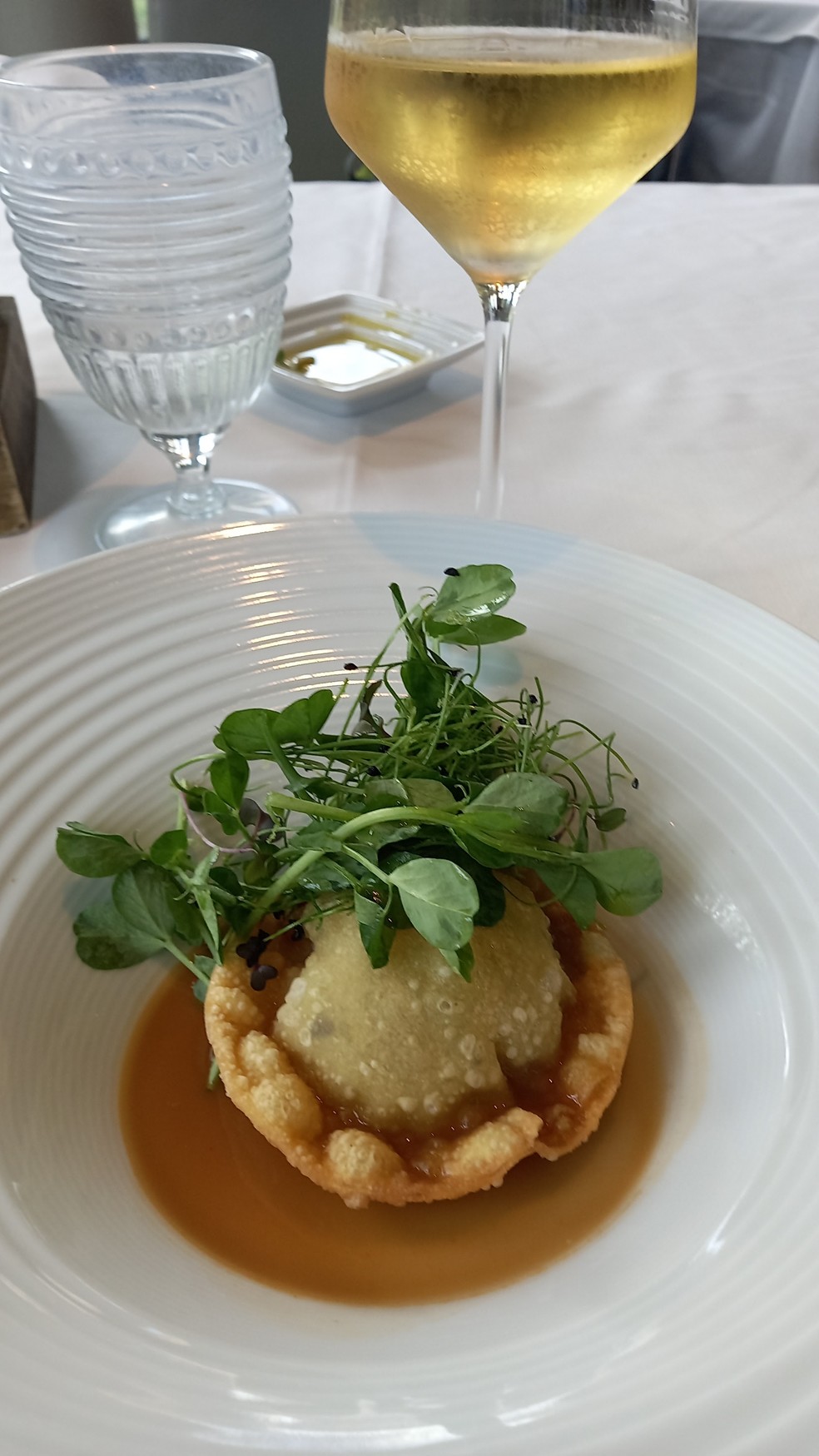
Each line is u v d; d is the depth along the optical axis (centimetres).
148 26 79
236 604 26
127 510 33
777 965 19
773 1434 12
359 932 20
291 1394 13
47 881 21
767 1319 13
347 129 25
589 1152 19
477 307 45
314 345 41
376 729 24
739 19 84
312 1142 19
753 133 89
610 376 41
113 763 23
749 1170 16
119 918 21
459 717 23
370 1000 20
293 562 27
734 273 48
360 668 25
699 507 33
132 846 22
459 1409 13
